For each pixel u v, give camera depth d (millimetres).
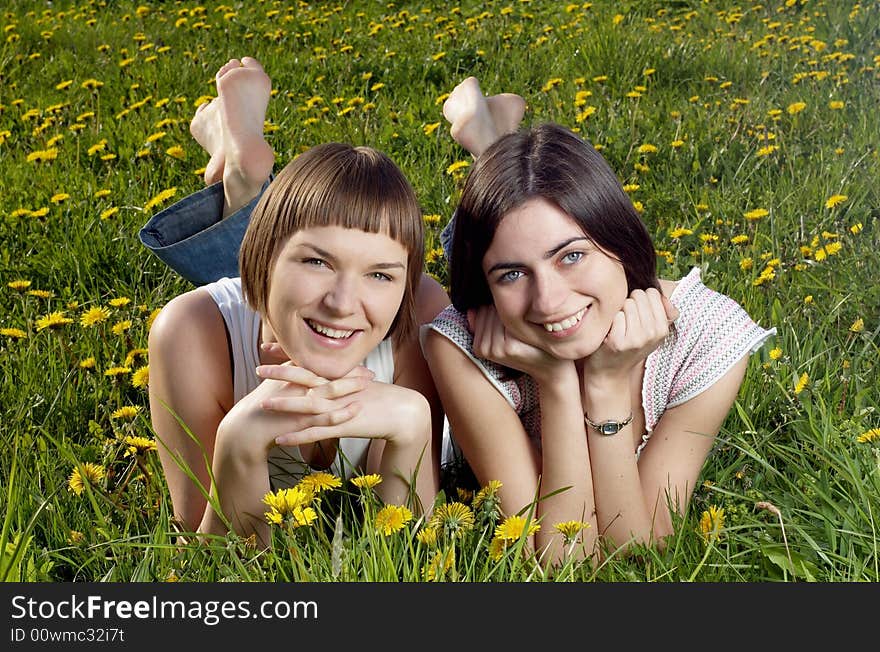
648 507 2051
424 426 1916
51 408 2490
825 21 6113
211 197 2697
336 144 1905
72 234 3580
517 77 5547
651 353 2047
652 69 5180
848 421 2203
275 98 5309
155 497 2170
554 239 1801
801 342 2656
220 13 7566
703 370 2051
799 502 2049
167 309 2084
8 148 4727
